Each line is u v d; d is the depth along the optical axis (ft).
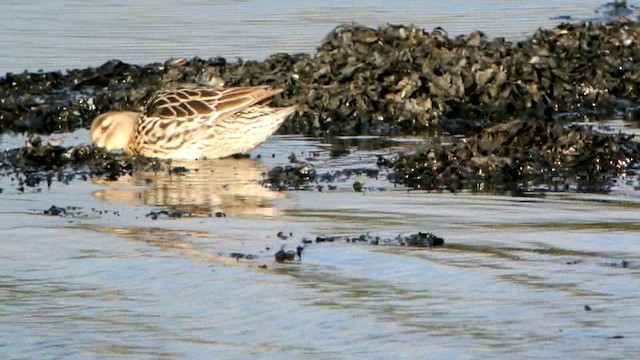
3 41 93.76
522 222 50.19
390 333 38.68
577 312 40.19
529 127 60.80
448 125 69.41
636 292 41.86
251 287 42.78
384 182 57.31
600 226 49.44
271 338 38.45
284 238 48.29
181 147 62.18
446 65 74.64
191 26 98.89
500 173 57.67
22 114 73.10
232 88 62.64
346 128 68.85
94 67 84.12
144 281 43.70
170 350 37.70
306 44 91.04
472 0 109.09
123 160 61.82
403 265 44.88
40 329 39.50
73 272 44.78
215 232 49.26
